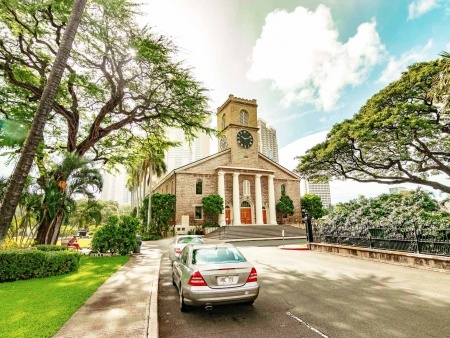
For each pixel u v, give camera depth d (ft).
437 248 31.04
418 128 46.19
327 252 49.75
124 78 53.72
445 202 56.29
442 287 23.34
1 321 15.20
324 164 66.95
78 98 57.31
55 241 44.47
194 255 19.43
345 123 62.64
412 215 37.45
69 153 47.06
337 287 24.58
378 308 18.40
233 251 20.26
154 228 107.45
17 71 44.55
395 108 47.88
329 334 14.34
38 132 21.06
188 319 17.15
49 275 29.30
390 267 33.60
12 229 50.31
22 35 42.50
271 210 125.70
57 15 39.47
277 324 15.96
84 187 47.70
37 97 49.24
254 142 132.36
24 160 20.12
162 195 109.60
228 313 18.10
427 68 44.98
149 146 72.69
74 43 42.80
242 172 121.70
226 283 16.78
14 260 27.40
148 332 13.79
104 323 15.01
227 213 118.93
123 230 51.67
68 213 45.65
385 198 49.75
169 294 23.91
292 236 101.96
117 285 24.64
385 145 54.34
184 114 58.59
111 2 37.35
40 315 16.25
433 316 16.57
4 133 44.88
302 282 26.89
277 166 139.23
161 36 46.73
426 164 60.75
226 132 132.87
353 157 62.85
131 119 58.49
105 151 72.08
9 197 19.19
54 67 22.68
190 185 113.91
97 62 48.49
